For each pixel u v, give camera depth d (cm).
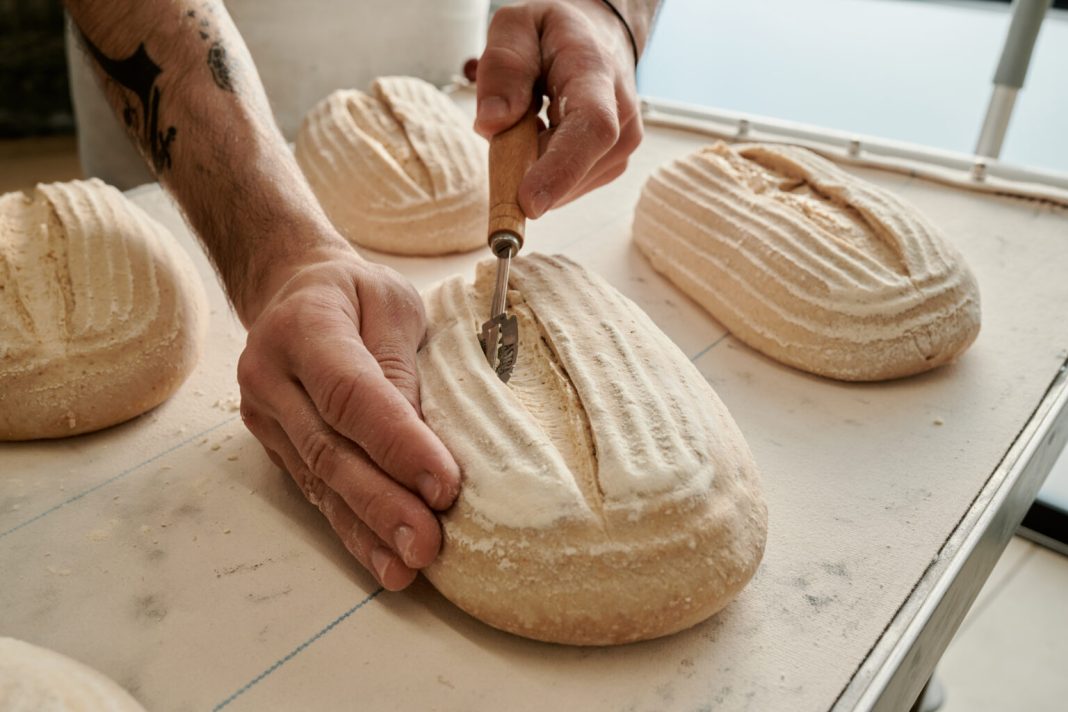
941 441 106
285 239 100
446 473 80
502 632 81
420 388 92
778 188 135
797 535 93
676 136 173
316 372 81
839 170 135
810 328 115
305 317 86
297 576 86
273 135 111
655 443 84
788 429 108
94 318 103
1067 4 247
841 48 318
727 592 80
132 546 89
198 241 109
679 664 79
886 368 113
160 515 92
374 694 76
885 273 116
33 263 108
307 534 91
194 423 104
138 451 100
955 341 114
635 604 78
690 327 125
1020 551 204
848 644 81
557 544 78
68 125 308
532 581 78
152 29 111
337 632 81
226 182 104
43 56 292
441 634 81
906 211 125
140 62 111
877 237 123
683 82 299
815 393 114
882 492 99
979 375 117
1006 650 180
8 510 92
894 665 79
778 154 138
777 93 294
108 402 100
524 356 98
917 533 93
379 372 83
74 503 93
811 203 129
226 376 112
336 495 85
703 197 132
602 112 94
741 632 82
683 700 76
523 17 106
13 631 80
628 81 110
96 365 100
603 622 78
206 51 112
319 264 95
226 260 103
